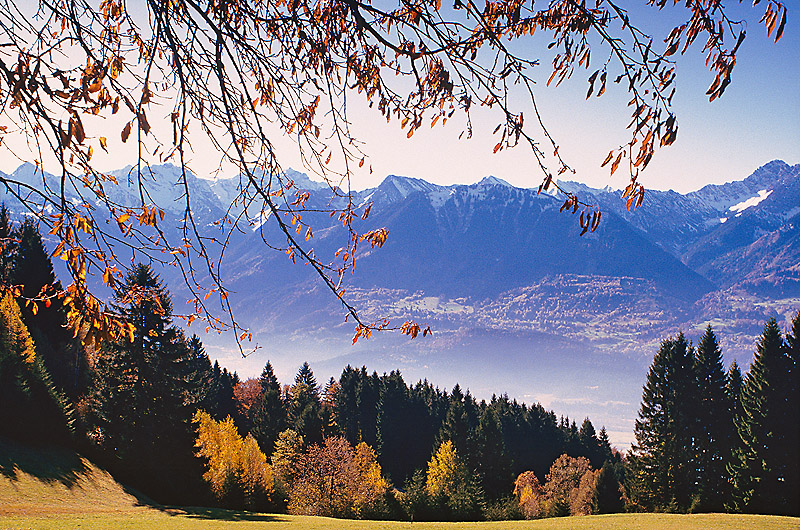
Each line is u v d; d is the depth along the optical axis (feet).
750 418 105.29
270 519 77.87
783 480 101.71
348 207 9.81
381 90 9.98
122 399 91.40
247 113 9.47
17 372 87.56
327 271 9.68
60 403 90.79
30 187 7.29
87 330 8.19
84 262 7.66
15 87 6.93
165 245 8.37
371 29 9.14
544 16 8.98
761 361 105.50
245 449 103.76
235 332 9.25
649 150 8.00
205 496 92.43
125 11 9.28
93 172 7.57
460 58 9.20
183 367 95.66
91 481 83.15
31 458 81.66
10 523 53.57
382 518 106.11
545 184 8.50
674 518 84.53
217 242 8.98
